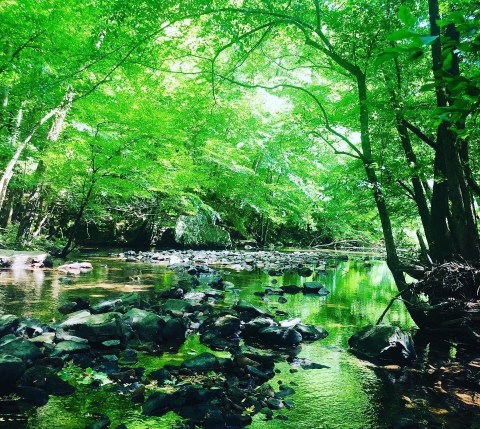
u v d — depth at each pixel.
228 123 21.22
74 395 4.21
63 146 15.30
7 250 13.30
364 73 7.97
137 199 22.52
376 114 9.54
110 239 22.25
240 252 22.41
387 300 10.70
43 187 17.30
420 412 4.27
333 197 14.94
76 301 7.75
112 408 3.97
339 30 7.95
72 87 11.79
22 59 10.02
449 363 5.85
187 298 9.29
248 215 30.08
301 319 8.21
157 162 16.61
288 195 27.30
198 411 3.92
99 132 14.97
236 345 6.36
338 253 27.30
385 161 9.06
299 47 11.09
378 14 7.27
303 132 11.64
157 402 3.97
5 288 9.31
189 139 21.03
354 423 3.97
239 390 4.46
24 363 4.50
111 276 12.03
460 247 6.93
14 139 13.64
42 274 11.69
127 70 9.86
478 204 9.61
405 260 9.49
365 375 5.29
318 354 6.13
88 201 16.88
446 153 6.76
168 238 23.56
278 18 8.34
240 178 25.14
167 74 16.17
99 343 5.93
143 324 6.50
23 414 3.76
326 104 11.98
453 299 6.64
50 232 21.08
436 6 6.04
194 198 22.25
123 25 7.97
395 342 5.96
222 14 8.30
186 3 7.60
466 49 1.65
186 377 4.83
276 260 19.33
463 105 1.78
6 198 19.77
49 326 6.23
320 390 4.74
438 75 1.72
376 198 8.08
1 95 12.09
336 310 9.21
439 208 7.80
